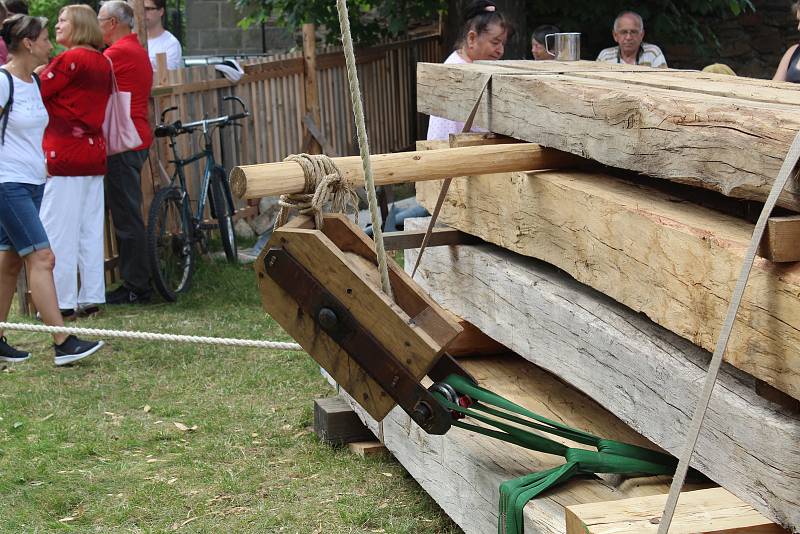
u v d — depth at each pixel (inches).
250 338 258.1
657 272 102.5
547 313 128.7
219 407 206.5
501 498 113.6
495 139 145.5
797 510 84.7
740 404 91.4
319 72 422.9
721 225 98.1
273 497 162.2
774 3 470.9
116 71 285.7
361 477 168.4
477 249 151.9
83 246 275.9
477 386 121.7
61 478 171.6
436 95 165.3
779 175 80.2
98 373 232.1
